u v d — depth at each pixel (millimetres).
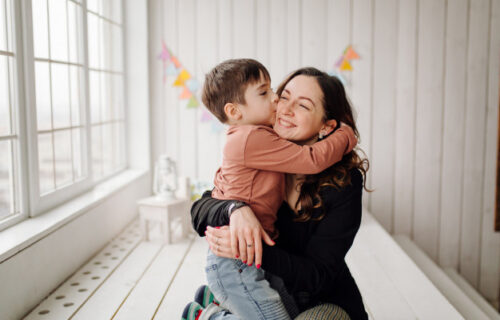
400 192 3900
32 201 2336
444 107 3805
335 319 1312
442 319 1951
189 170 4098
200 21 3930
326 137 1411
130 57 3949
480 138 3814
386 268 2553
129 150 4059
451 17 3730
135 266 2641
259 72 1362
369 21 3789
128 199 3508
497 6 3709
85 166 3072
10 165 2221
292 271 1251
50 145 2590
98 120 3414
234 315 1432
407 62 3795
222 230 1285
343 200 1324
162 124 4078
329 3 3803
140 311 2057
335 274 1306
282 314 1317
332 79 1395
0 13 2084
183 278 2461
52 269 2252
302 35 3850
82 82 2988
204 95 1432
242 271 1331
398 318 1959
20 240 1965
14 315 1906
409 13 3756
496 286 3938
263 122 1388
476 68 3762
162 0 3945
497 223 3873
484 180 3846
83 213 2623
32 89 2285
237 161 1310
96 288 2309
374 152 3881
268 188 1319
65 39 2760
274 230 1386
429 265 3275
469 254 3920
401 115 3842
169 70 4004
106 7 3580
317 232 1335
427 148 3848
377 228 3336
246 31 3893
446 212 3893
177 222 3682
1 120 2141
